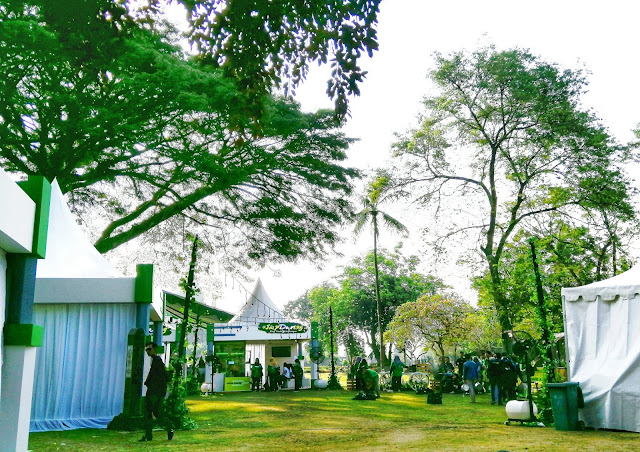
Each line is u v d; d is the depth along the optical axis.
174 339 24.61
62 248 12.10
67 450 8.23
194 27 6.48
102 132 17.22
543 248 26.53
